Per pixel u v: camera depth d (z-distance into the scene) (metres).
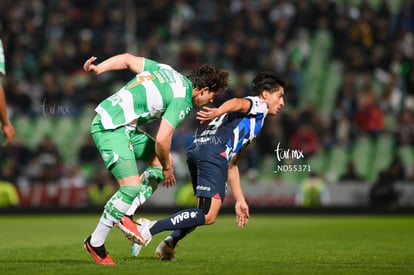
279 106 27.45
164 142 24.02
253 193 65.94
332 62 81.19
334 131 72.31
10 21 77.56
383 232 46.41
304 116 69.56
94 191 65.75
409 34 80.75
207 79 25.53
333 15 82.44
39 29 80.00
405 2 82.75
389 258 28.81
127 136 24.61
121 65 25.88
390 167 66.31
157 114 24.88
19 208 65.56
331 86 79.88
